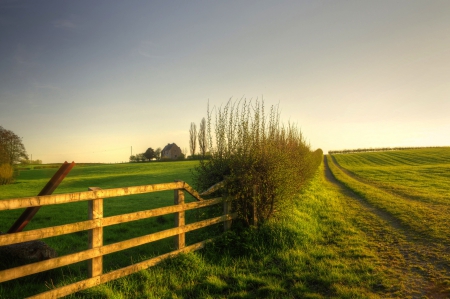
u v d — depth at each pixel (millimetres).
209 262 6645
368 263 6664
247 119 9453
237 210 8328
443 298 4984
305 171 19859
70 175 54812
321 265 6531
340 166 56438
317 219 11406
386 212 13164
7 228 12086
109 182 39031
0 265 5789
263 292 5305
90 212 5008
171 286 5477
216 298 5125
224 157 9203
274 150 9406
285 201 9852
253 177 8523
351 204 15789
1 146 43625
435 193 18469
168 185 6375
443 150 86875
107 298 4746
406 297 5059
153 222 12109
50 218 14117
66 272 6410
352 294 5152
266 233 8039
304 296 5105
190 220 9766
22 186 37844
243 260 6840
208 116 9688
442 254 7215
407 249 7797
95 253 4984
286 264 6559
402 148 123500
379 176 33312
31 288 5559
